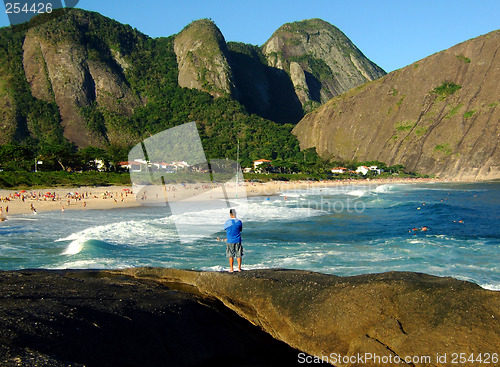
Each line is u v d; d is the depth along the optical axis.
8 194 44.00
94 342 3.34
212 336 4.15
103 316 3.83
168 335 3.88
